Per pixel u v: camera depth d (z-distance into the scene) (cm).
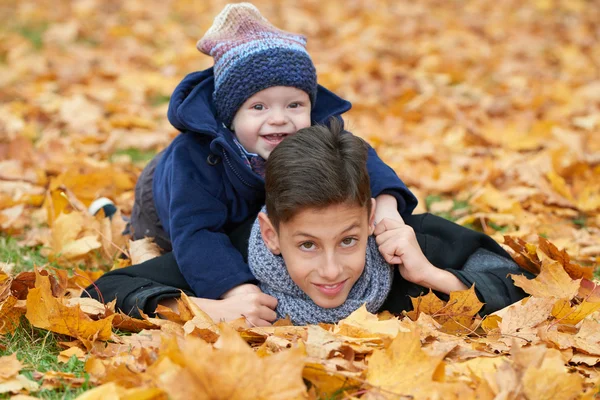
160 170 388
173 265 355
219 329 285
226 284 334
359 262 312
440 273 334
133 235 427
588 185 534
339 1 1395
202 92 373
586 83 884
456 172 580
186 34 1158
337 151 305
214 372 233
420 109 774
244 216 368
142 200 412
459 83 921
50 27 1140
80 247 416
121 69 926
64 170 566
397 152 642
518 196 526
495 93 859
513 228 475
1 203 492
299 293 326
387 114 743
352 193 297
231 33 372
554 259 352
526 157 617
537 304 313
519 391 246
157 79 864
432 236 360
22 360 284
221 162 362
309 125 366
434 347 279
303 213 298
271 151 332
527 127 698
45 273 346
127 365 261
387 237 338
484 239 362
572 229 470
